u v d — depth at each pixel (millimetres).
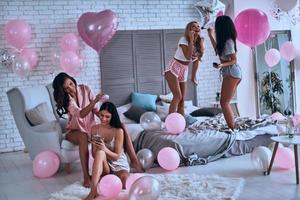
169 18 7676
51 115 5512
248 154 5492
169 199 3760
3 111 6703
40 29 6797
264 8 7730
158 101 7285
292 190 3965
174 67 5715
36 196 4230
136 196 3387
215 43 5734
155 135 5387
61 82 4676
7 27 6180
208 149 5230
